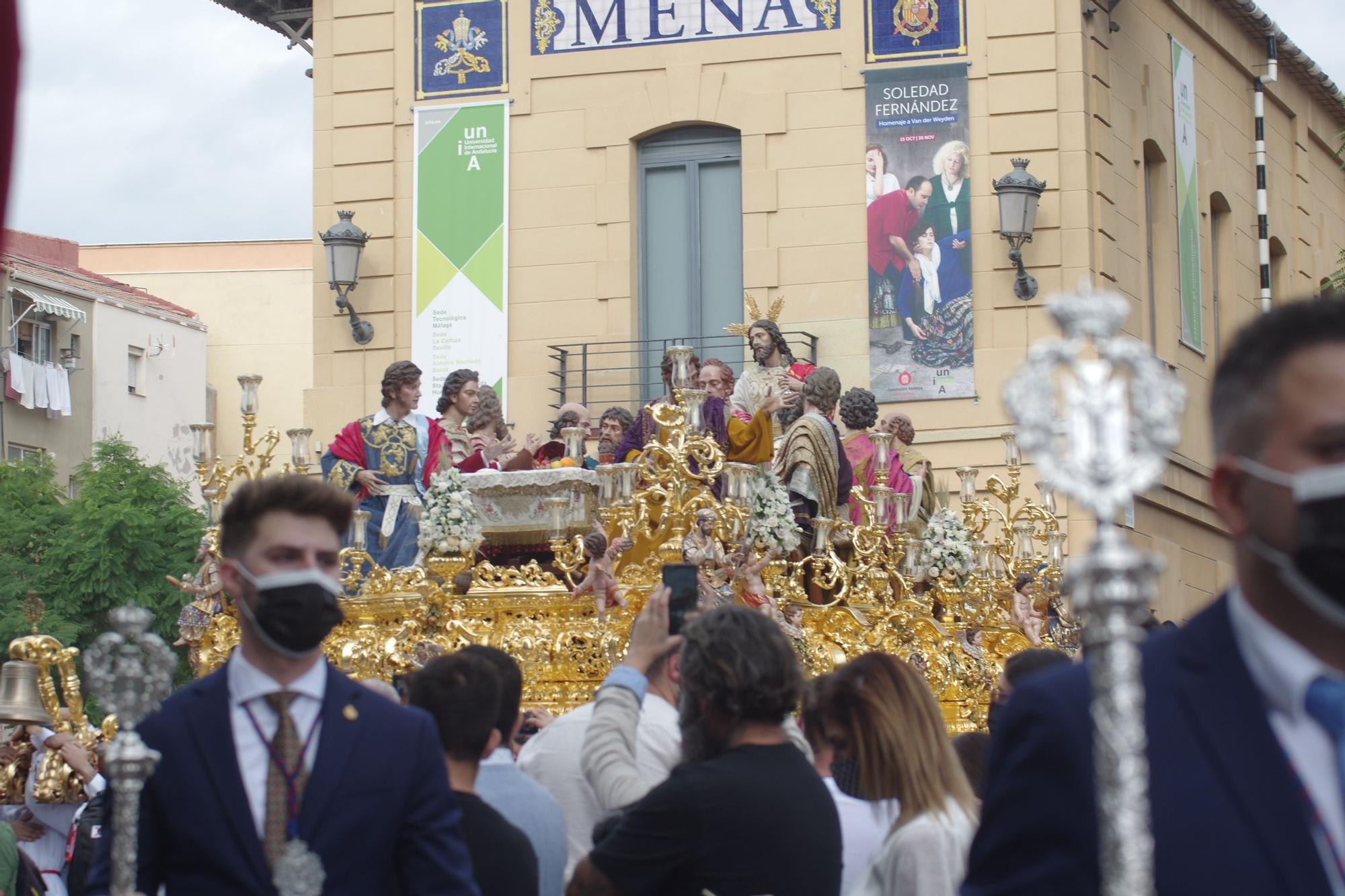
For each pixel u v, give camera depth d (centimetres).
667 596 630
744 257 2370
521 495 1203
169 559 3172
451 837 475
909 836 529
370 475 1200
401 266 2438
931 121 2333
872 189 2342
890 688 557
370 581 1103
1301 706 323
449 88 2453
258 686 475
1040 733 335
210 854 459
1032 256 2294
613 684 614
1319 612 319
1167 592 2508
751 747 543
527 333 2411
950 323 2298
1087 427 298
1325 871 313
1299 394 320
